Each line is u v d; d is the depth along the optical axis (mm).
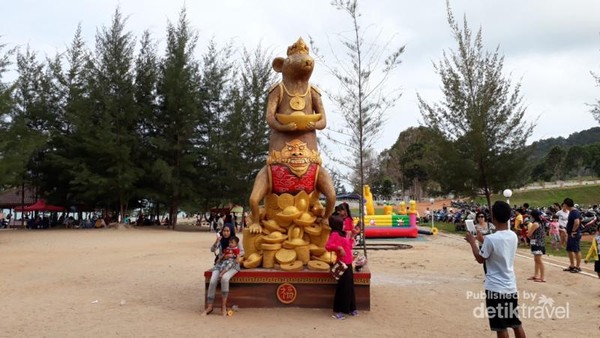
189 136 33094
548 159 77688
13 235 25750
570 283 10055
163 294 8922
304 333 6098
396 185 68500
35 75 34844
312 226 7945
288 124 7977
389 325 6547
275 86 8438
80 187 31047
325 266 7480
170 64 32500
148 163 32188
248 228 7918
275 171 8008
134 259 14680
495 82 21281
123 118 31234
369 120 13023
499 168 21094
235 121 32969
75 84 34188
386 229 23875
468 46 21734
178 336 5984
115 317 7035
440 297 8648
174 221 33688
